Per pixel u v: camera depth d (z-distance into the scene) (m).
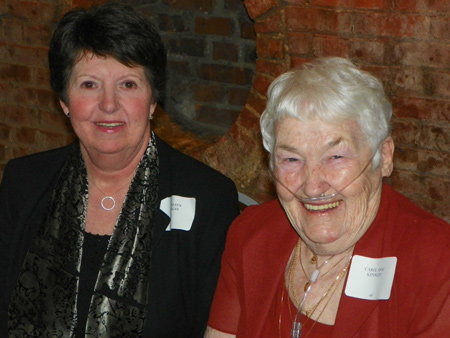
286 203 1.54
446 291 1.41
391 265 1.48
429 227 1.48
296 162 1.48
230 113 3.38
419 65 2.56
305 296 1.56
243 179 2.99
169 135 3.35
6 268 1.92
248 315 1.63
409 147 2.67
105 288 1.82
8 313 1.90
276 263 1.64
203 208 1.85
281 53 2.80
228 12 3.27
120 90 1.75
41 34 3.28
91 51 1.70
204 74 3.42
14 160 2.01
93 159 1.85
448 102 2.54
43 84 3.35
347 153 1.43
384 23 2.57
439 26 2.48
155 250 1.83
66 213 1.90
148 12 3.44
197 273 1.85
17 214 1.94
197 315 1.86
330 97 1.40
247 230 1.71
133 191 1.87
